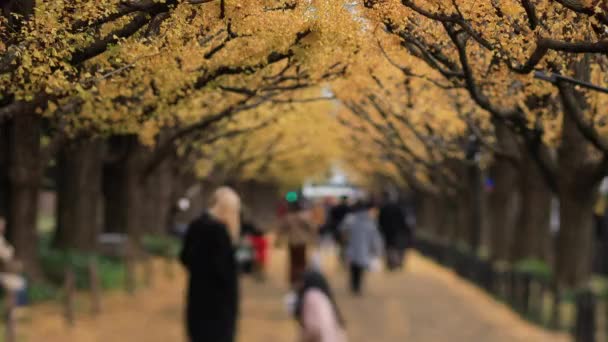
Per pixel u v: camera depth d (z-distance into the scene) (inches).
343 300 741.3
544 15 223.0
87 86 259.0
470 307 705.0
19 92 234.2
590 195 601.0
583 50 211.6
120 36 233.6
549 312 617.9
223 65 270.5
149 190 1109.7
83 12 223.8
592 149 559.5
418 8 222.4
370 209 770.2
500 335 567.8
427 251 1300.4
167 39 239.9
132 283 714.8
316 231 719.1
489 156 869.2
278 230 721.6
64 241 834.2
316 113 528.4
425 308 694.5
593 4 203.9
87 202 840.9
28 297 624.1
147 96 298.0
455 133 533.3
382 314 658.2
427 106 386.6
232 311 356.2
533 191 854.5
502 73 253.0
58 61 222.2
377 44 257.3
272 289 826.8
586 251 621.6
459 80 274.2
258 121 472.4
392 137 634.8
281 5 234.4
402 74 318.3
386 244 1031.6
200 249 351.6
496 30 220.8
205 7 232.7
